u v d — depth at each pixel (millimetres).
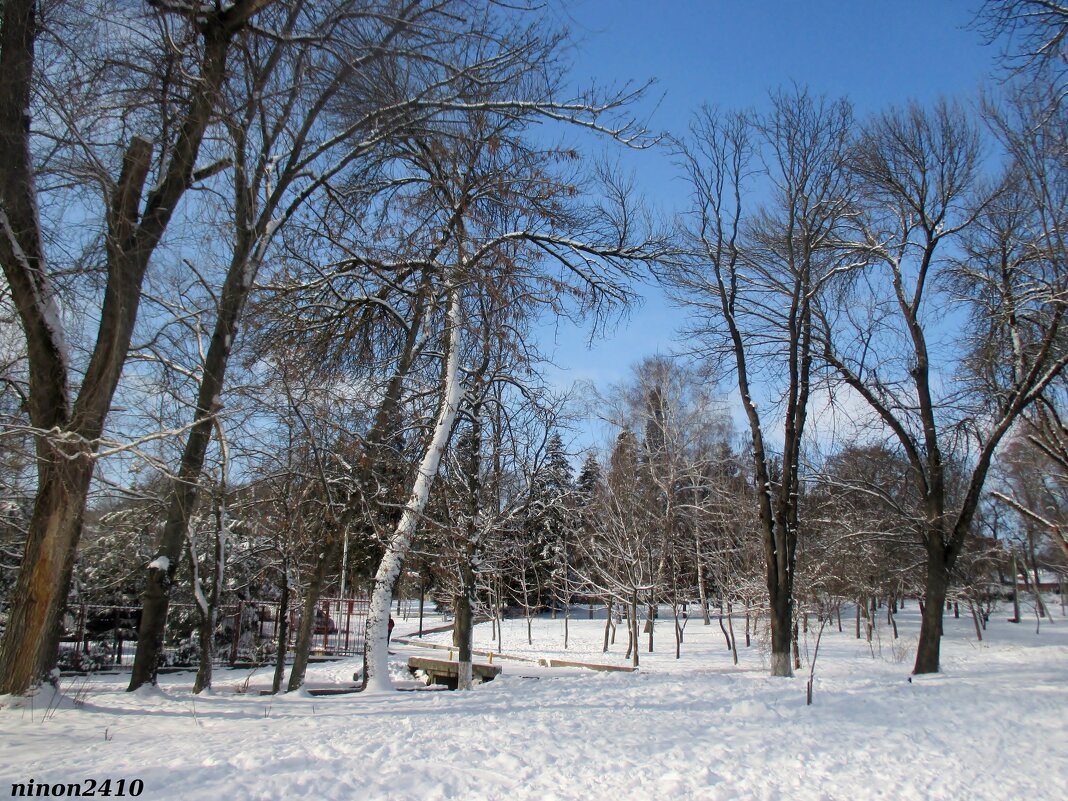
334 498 13938
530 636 39781
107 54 9445
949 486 22875
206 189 10984
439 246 15852
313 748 6836
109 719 8969
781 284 19641
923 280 19656
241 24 10289
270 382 12828
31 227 9477
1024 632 42531
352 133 12539
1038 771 7422
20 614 9391
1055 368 17219
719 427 34188
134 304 9961
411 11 11141
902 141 19109
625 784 6137
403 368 15773
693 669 26797
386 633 15023
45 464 9523
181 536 12281
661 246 17656
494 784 5887
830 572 27156
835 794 6340
